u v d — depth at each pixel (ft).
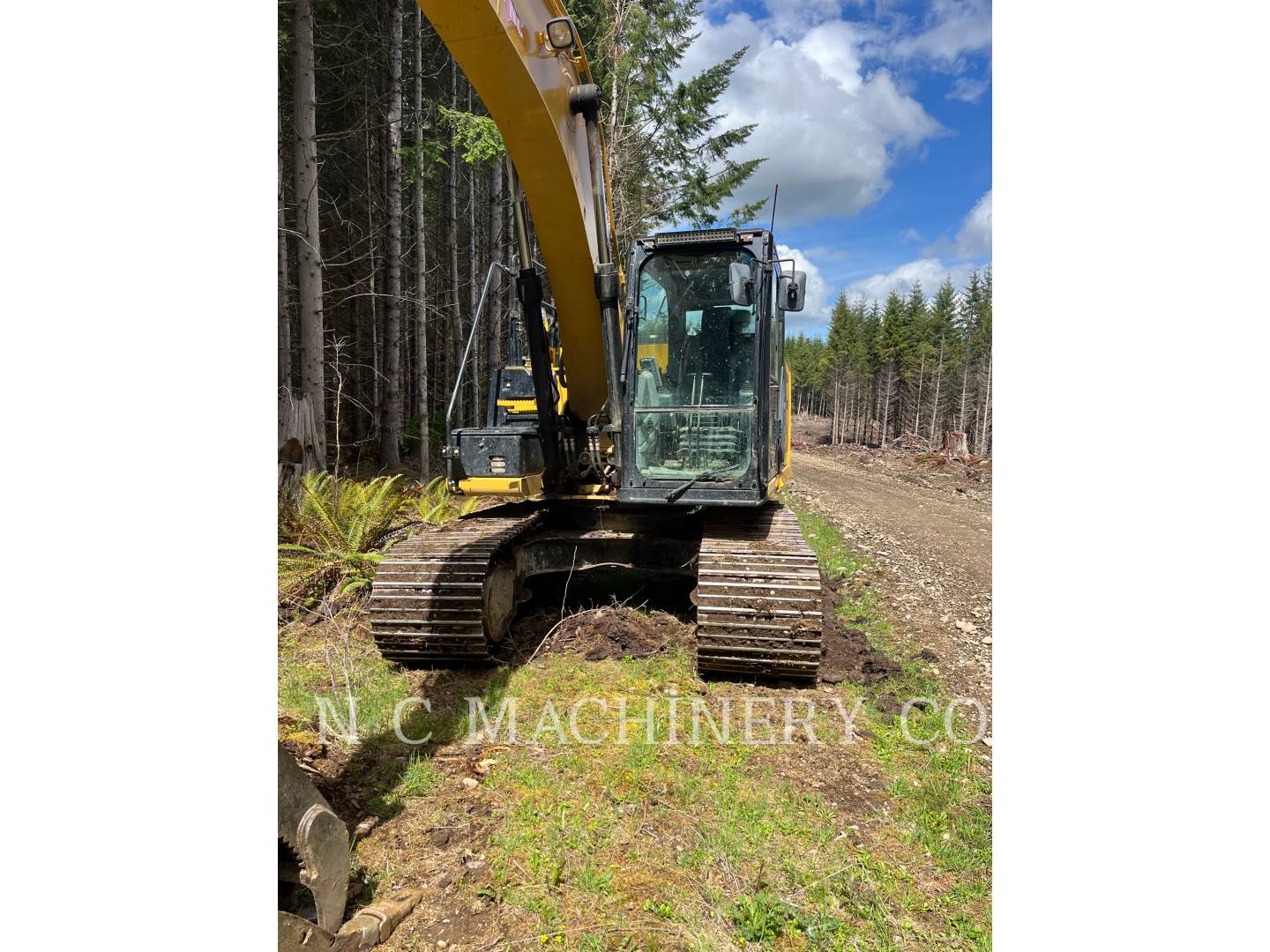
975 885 8.53
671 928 7.64
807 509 44.50
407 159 50.37
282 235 35.40
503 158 37.83
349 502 21.63
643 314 16.44
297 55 29.71
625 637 16.51
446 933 7.52
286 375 35.22
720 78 55.52
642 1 52.19
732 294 14.57
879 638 18.08
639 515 18.62
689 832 9.36
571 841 9.02
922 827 9.63
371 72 49.55
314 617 18.04
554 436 17.01
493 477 16.14
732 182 56.65
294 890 7.50
